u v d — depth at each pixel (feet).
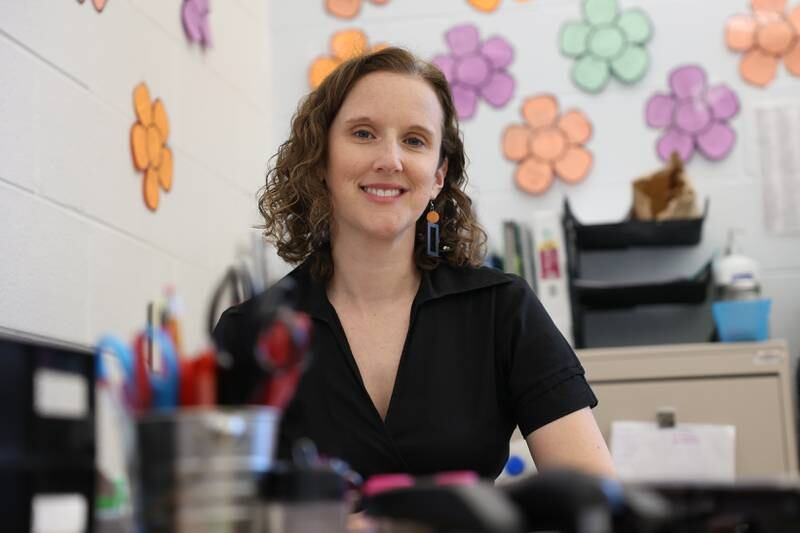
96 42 7.72
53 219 6.87
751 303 9.91
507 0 11.75
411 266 5.68
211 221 10.04
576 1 11.63
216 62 10.45
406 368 5.31
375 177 5.42
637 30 11.49
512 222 10.62
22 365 2.91
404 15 11.91
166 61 9.12
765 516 2.89
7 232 6.29
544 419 5.17
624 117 11.43
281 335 2.93
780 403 9.51
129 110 8.25
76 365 3.13
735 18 11.37
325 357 5.38
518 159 11.51
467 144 11.60
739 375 9.59
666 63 11.43
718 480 2.93
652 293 10.48
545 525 2.73
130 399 2.77
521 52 11.66
